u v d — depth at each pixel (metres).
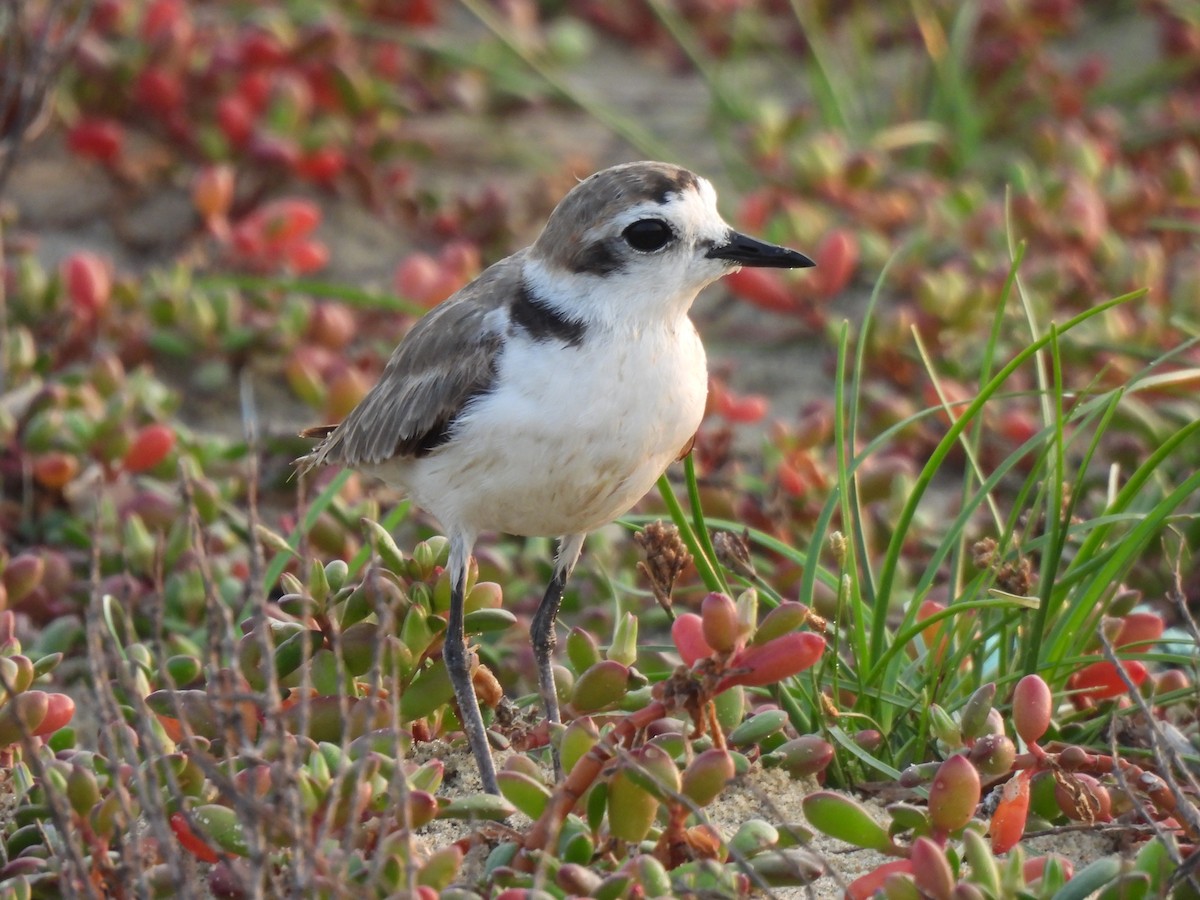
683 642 7.62
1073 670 9.07
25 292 13.90
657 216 8.35
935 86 17.91
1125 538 8.99
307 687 7.25
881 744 8.86
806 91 19.30
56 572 11.08
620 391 8.40
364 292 14.27
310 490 12.47
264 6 18.39
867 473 12.02
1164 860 7.06
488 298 8.80
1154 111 17.77
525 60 17.70
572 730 7.41
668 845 7.25
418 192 16.25
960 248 15.34
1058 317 13.95
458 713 8.86
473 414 8.48
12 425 12.43
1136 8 19.80
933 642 9.58
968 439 11.98
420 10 18.66
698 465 12.49
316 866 6.64
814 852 7.27
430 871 6.82
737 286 14.71
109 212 16.03
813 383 14.58
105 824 7.31
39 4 16.44
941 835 7.33
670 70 19.89
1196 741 8.96
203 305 13.95
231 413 14.04
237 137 16.05
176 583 10.86
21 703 8.14
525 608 11.12
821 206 16.00
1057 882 7.00
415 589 8.76
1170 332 13.72
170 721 8.22
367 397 9.45
